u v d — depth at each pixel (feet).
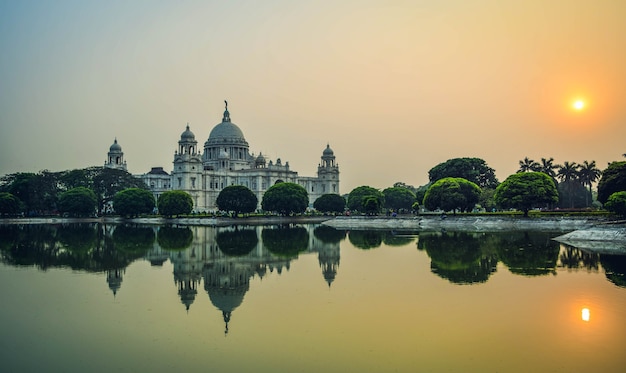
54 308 141.59
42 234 390.83
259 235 380.37
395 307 139.85
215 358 103.24
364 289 163.12
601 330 119.03
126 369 98.43
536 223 406.21
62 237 359.87
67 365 100.89
